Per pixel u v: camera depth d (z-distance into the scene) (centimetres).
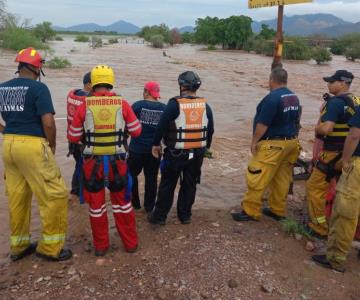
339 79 491
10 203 454
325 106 513
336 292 425
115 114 439
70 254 469
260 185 536
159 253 470
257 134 520
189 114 495
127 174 460
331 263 461
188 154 505
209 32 7369
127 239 472
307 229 537
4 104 429
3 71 2266
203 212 588
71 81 2027
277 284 426
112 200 468
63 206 450
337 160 496
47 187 436
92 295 405
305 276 444
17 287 419
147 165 575
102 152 442
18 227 458
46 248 457
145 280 425
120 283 422
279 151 524
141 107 545
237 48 7275
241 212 564
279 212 566
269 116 508
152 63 3541
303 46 5178
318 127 499
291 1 629
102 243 469
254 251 477
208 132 527
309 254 486
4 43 3944
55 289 414
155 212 538
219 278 427
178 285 417
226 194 674
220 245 484
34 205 614
